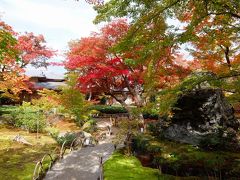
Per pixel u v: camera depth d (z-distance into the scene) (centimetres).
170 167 1026
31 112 2100
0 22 1831
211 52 1307
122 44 677
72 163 1274
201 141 1155
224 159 987
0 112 2516
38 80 3800
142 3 614
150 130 1477
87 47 1625
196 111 1254
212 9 666
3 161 1269
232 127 1269
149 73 941
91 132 2067
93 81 1772
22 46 2630
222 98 1285
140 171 1026
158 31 665
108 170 1038
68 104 2277
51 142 1700
